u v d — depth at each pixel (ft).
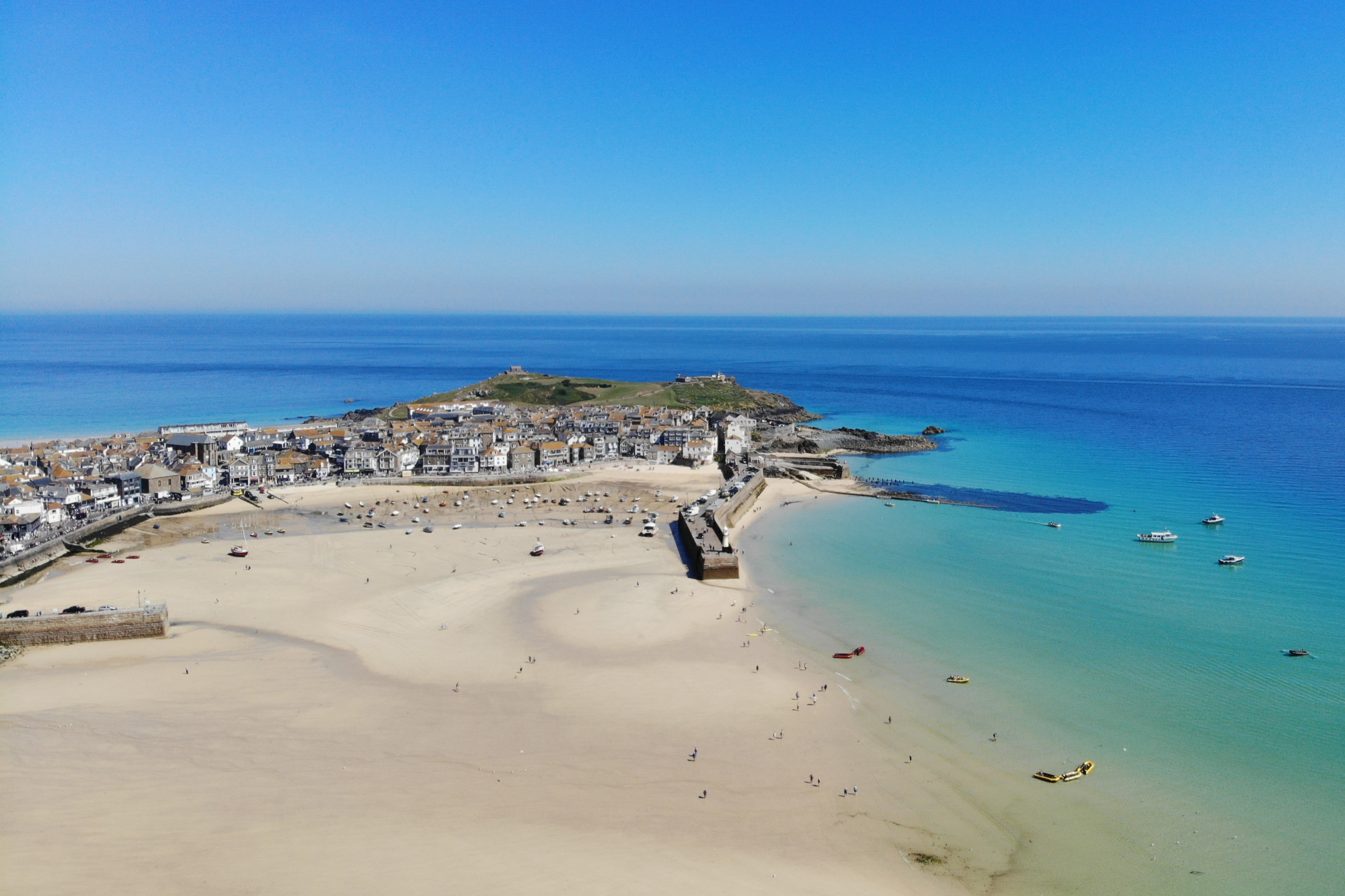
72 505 619.26
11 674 343.87
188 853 217.97
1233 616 404.98
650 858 223.30
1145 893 215.31
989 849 232.73
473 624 406.21
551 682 337.31
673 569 503.20
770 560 516.32
